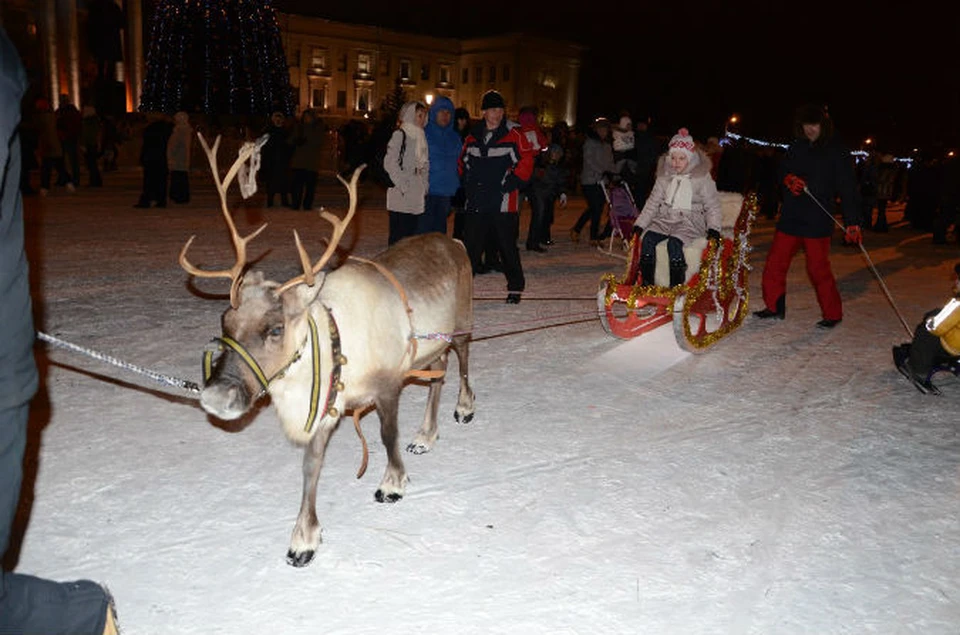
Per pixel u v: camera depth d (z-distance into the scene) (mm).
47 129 17516
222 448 4516
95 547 3436
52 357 5965
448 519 3795
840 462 4629
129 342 6477
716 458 4625
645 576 3352
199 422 4875
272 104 33500
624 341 7305
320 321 3291
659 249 6793
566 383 5980
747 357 6914
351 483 4160
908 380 6309
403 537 3617
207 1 31828
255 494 3984
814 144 7734
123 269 9586
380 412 3859
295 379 3248
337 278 3562
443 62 91938
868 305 9445
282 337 3057
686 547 3594
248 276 3062
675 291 6391
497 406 5410
